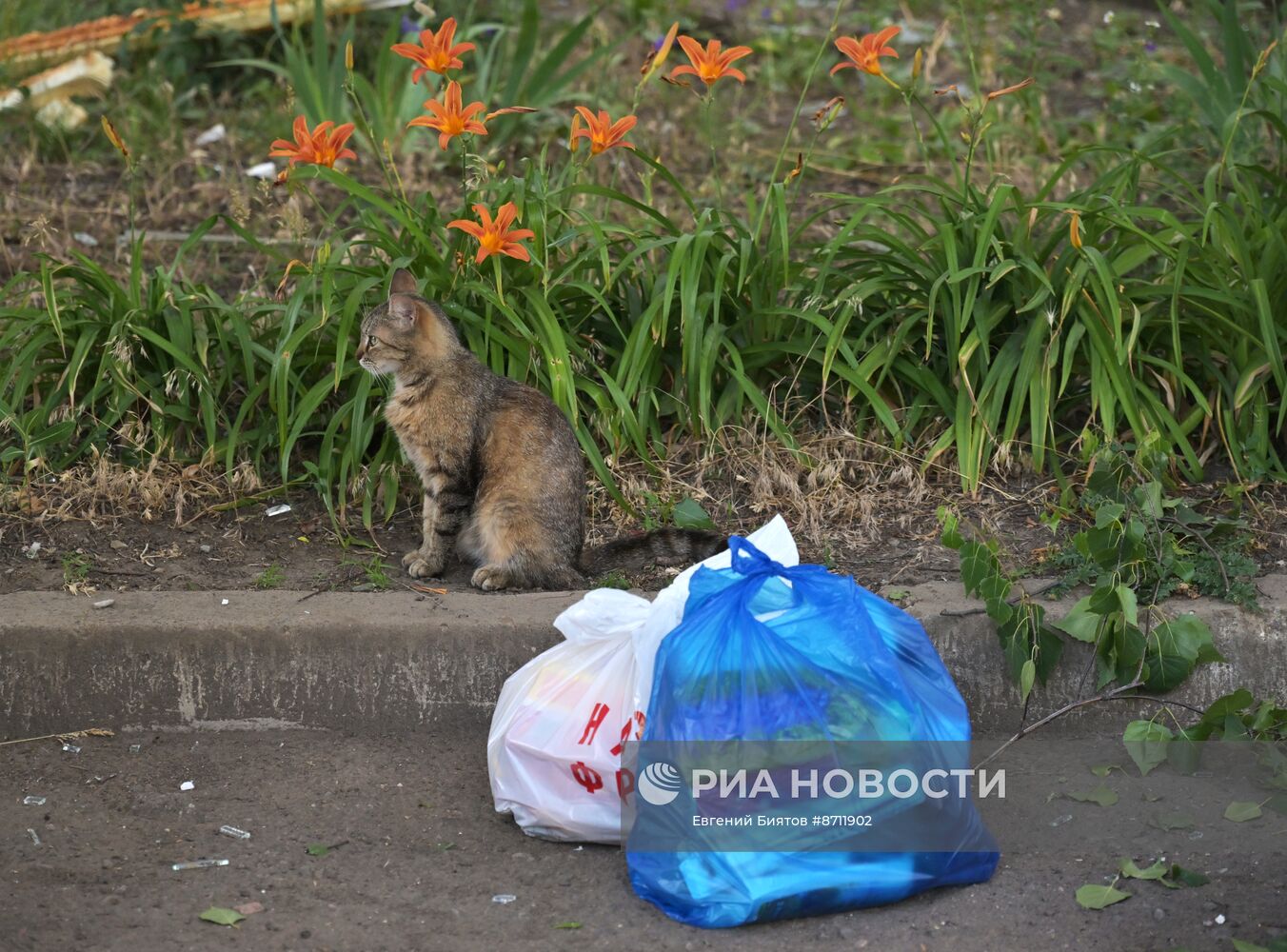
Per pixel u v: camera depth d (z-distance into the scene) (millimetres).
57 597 4566
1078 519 4992
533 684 3943
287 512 5230
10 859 3777
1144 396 5312
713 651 3625
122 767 4270
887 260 5641
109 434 5461
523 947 3432
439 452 4805
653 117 8281
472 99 7742
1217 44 8852
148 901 3600
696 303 5348
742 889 3482
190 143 7988
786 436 5285
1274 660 4453
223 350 5562
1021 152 7676
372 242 5551
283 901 3609
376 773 4242
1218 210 5398
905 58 9008
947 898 3633
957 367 5383
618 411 5371
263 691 4449
